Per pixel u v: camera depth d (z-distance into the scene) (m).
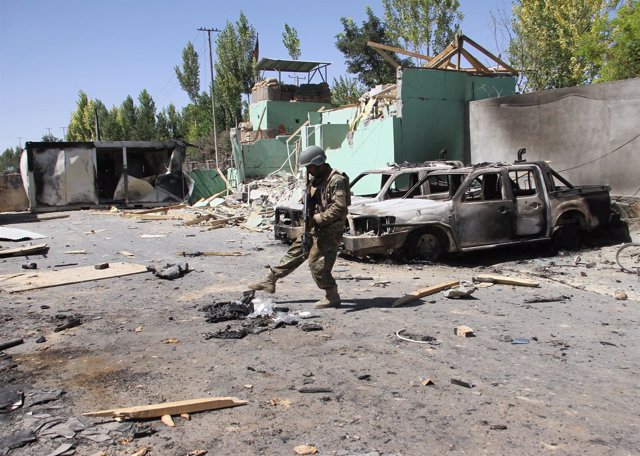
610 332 5.39
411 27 32.22
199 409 3.55
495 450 3.06
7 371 4.34
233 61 44.81
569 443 3.15
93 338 5.21
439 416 3.48
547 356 4.67
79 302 6.72
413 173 11.21
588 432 3.29
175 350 4.81
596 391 3.92
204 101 50.72
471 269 8.70
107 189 26.83
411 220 8.81
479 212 9.17
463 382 3.98
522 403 3.70
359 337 5.13
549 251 10.16
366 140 16.58
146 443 3.15
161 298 6.87
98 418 3.44
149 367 4.39
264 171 27.22
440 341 5.03
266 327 5.46
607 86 11.52
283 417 3.47
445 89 15.71
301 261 6.31
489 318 5.84
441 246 9.20
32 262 9.84
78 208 23.69
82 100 77.25
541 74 22.98
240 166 26.80
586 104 12.01
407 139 15.35
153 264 9.44
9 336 5.30
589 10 22.33
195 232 14.59
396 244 8.84
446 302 6.52
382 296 6.80
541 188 9.73
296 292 7.11
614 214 10.75
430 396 3.80
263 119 33.56
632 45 16.17
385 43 37.94
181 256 10.38
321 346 4.88
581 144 12.18
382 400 3.73
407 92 15.27
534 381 4.10
